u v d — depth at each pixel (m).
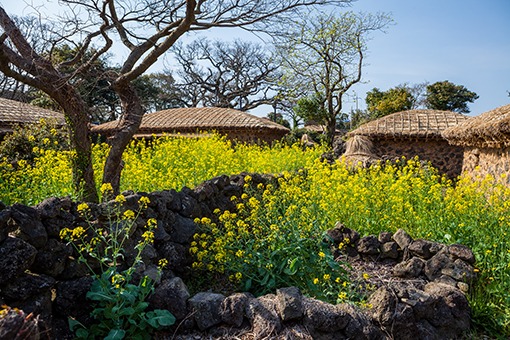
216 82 39.62
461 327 2.95
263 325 2.63
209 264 3.54
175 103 40.34
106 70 4.75
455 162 11.45
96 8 4.70
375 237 4.22
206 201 4.45
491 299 3.30
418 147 11.98
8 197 3.87
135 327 2.57
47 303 2.38
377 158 10.24
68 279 2.61
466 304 3.04
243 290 3.34
